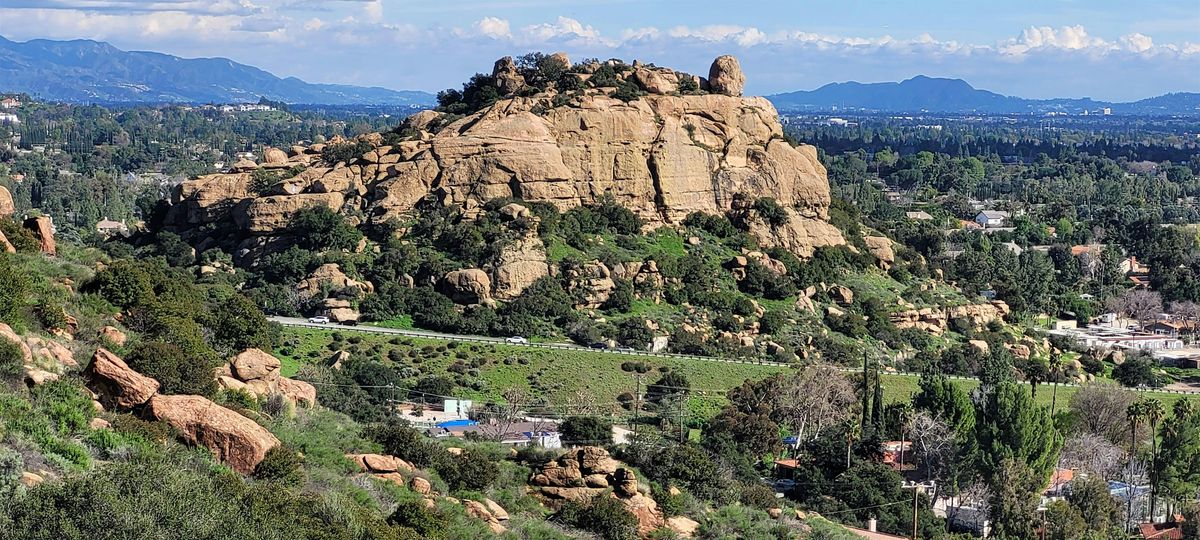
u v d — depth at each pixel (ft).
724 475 295.89
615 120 586.86
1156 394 510.17
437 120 621.72
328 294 499.92
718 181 607.37
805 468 351.46
